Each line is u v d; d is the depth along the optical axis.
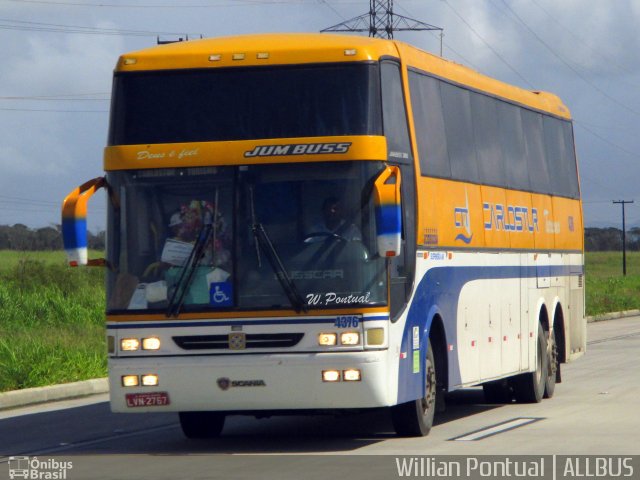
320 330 30.20
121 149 31.47
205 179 31.09
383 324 30.33
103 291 89.81
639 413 40.19
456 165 37.56
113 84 32.12
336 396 30.17
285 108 31.06
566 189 51.78
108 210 31.53
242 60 31.45
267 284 30.50
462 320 37.44
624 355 67.81
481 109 40.94
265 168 30.88
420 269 33.59
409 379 32.56
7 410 45.25
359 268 30.23
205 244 30.86
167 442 35.41
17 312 73.25
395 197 29.14
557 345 50.22
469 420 39.25
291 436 36.12
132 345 30.97
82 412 44.28
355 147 30.44
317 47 31.27
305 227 30.56
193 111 31.45
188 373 30.58
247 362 30.36
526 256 44.91
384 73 31.83
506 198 42.88
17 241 178.62
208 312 30.62
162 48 32.28
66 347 57.12
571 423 37.62
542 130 48.69
